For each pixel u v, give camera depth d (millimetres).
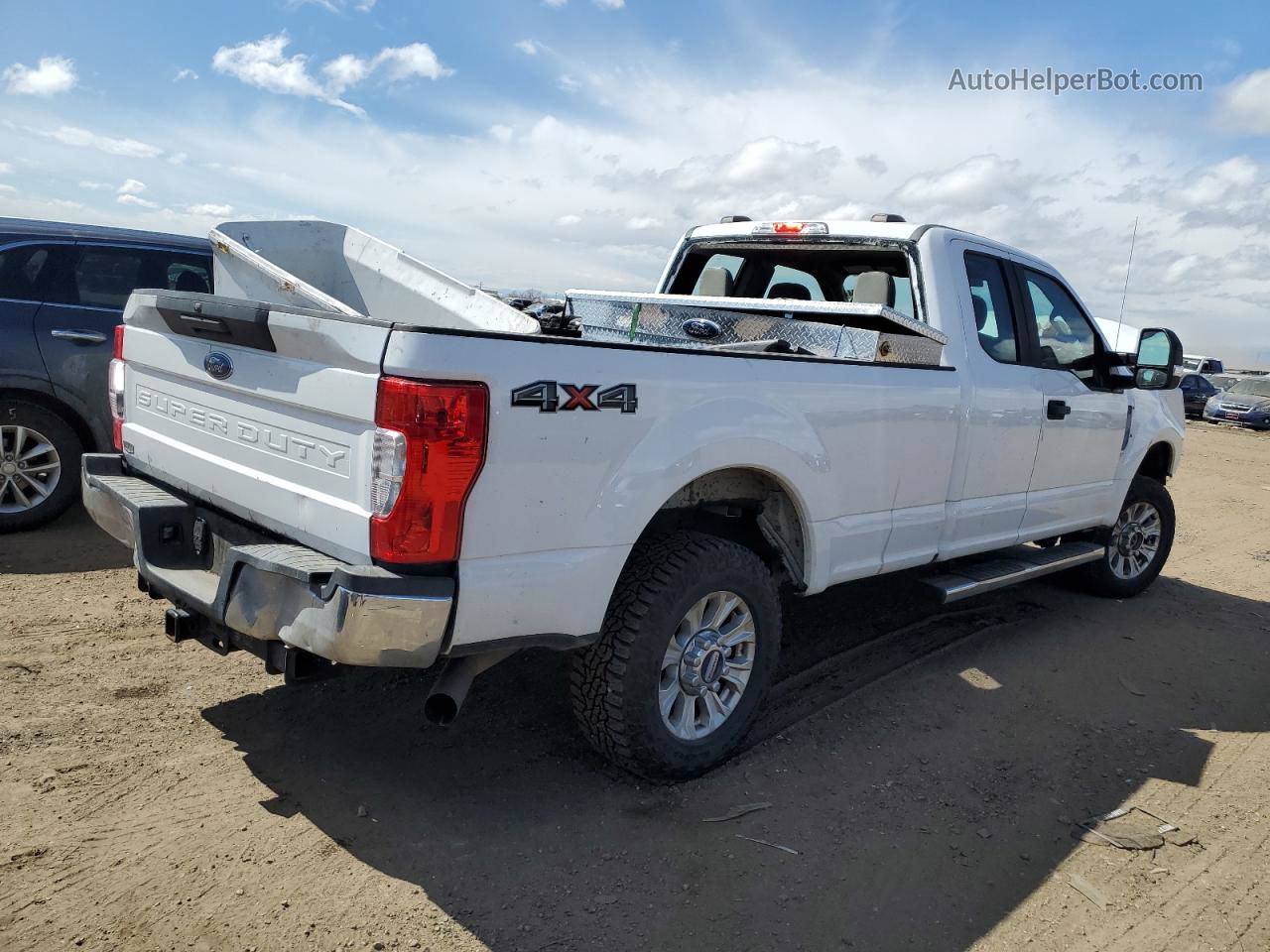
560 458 2717
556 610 2785
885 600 5660
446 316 3531
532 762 3385
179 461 3385
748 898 2719
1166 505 6223
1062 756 3803
